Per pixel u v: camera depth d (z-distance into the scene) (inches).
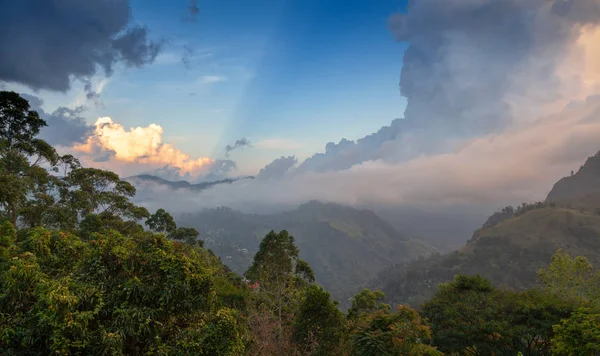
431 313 909.8
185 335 325.4
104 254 343.3
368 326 591.5
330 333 650.8
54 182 1268.5
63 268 358.6
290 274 1218.0
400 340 542.0
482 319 815.1
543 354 789.9
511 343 799.1
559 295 971.3
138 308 315.3
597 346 525.0
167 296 322.7
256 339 573.6
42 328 277.7
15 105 1187.3
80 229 1159.0
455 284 974.4
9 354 274.5
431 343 857.5
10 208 1023.0
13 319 289.0
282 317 866.8
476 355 859.4
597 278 955.3
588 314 599.5
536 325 782.5
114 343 283.1
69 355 273.1
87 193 1371.8
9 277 298.5
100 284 323.9
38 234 397.4
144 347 317.1
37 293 291.9
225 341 327.6
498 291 929.5
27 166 1104.2
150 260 344.2
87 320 287.0
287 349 636.7
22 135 1227.9
